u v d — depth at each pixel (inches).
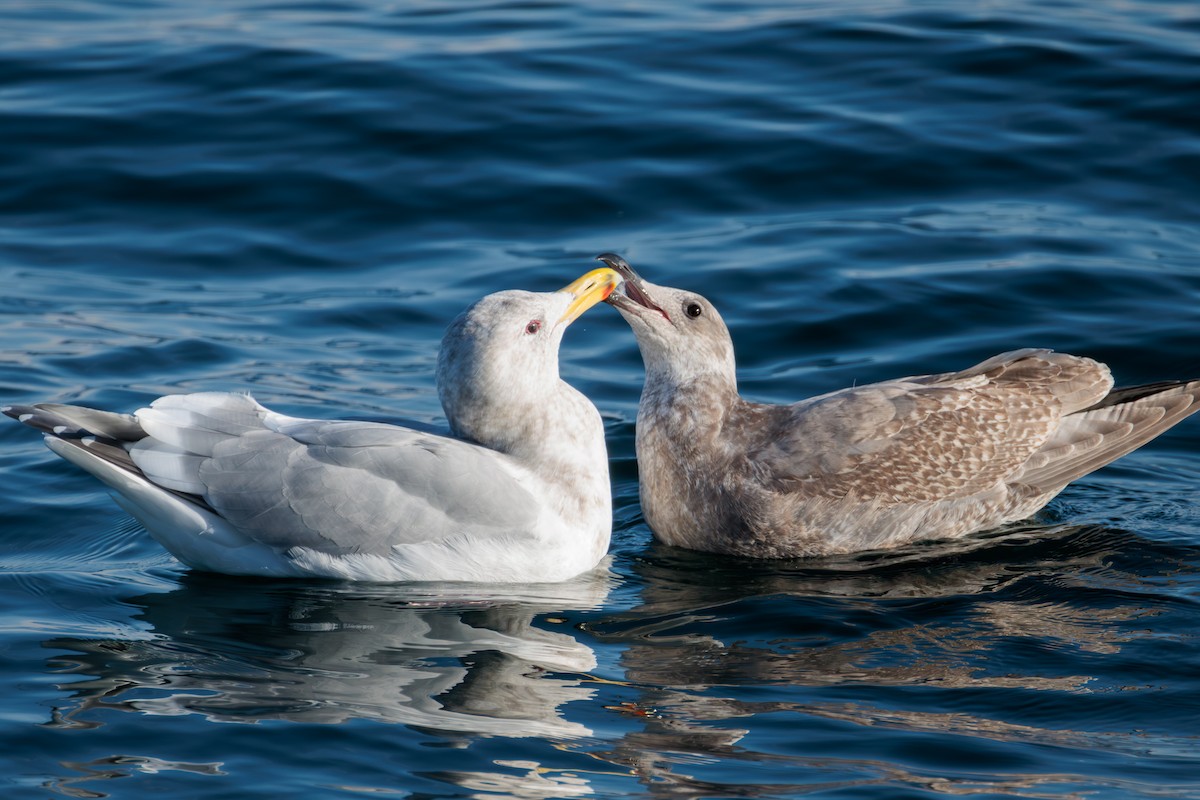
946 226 733.9
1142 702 386.9
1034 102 827.4
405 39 924.0
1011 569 493.4
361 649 425.4
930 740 367.9
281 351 649.0
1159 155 782.5
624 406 618.8
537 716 382.3
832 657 419.8
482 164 783.7
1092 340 641.6
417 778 350.0
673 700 392.5
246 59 880.3
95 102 832.9
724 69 877.8
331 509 469.4
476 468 474.6
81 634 431.2
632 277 530.6
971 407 528.7
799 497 513.0
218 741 366.0
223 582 479.8
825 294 677.9
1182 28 903.7
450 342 492.1
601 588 484.1
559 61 888.3
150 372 626.2
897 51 885.8
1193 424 609.9
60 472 552.4
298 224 745.6
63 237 734.5
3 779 346.9
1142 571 482.6
